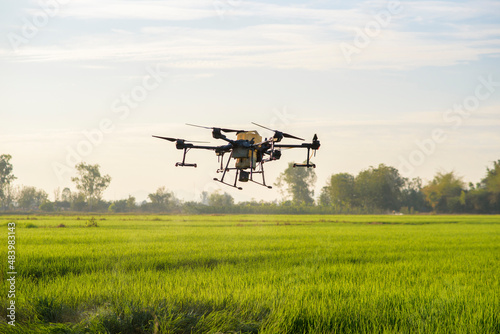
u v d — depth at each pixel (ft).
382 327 32.83
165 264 59.11
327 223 198.08
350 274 52.75
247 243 89.51
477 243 98.48
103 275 49.06
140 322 32.24
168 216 285.64
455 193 421.18
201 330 31.48
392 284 46.78
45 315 33.78
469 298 40.45
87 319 31.96
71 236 104.22
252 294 38.65
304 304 36.06
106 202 447.42
